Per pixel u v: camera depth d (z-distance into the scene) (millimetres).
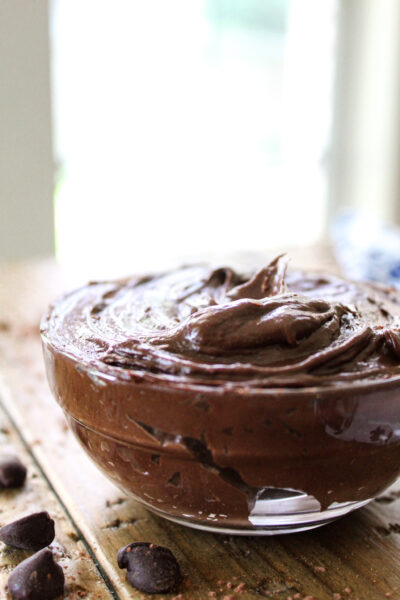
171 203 844
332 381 205
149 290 268
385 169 883
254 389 200
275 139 883
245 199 899
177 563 221
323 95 904
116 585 218
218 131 839
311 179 933
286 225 942
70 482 263
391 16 835
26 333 387
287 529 228
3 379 335
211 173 859
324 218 951
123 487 230
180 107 800
